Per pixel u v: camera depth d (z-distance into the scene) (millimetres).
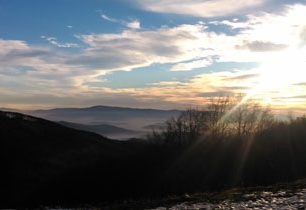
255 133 86438
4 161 109875
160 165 83312
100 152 105125
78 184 86562
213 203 27250
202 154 83938
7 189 95062
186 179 76000
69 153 122250
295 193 27734
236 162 76688
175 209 26016
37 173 104250
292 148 76875
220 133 90000
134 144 101312
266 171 69500
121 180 82375
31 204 86000
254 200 26422
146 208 29781
